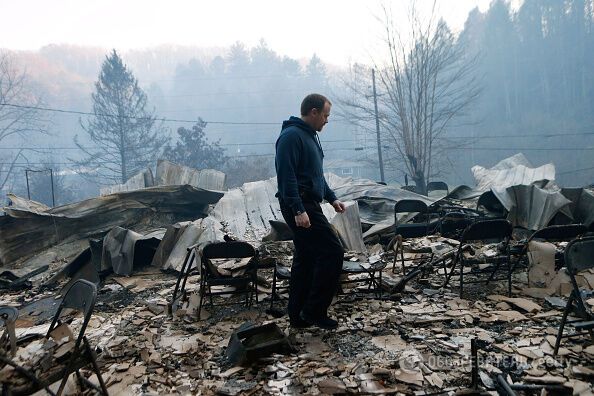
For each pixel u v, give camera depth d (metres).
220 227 7.49
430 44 21.42
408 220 7.68
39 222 7.66
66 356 2.36
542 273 4.34
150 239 6.46
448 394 2.49
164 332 3.73
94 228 8.47
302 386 2.65
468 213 7.44
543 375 2.63
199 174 13.23
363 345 3.17
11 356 2.26
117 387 2.78
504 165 12.58
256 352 2.99
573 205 6.51
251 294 4.23
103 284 5.90
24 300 5.73
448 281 4.51
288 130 3.29
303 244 3.36
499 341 3.14
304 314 3.35
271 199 9.15
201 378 2.86
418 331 3.39
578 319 3.33
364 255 6.04
